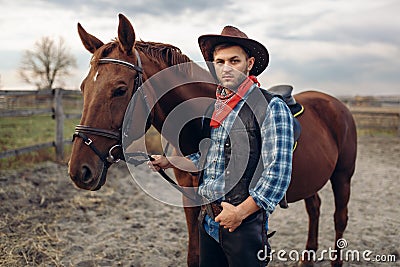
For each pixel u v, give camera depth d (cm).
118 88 194
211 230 180
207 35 175
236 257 169
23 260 322
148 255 345
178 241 383
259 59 188
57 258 327
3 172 550
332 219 462
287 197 267
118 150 200
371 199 550
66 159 673
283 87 284
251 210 160
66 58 2784
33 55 2741
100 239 378
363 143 1150
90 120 193
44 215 427
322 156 279
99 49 207
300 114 275
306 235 409
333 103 327
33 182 527
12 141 862
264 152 163
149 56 218
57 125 664
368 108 1588
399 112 1377
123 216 452
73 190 529
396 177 692
